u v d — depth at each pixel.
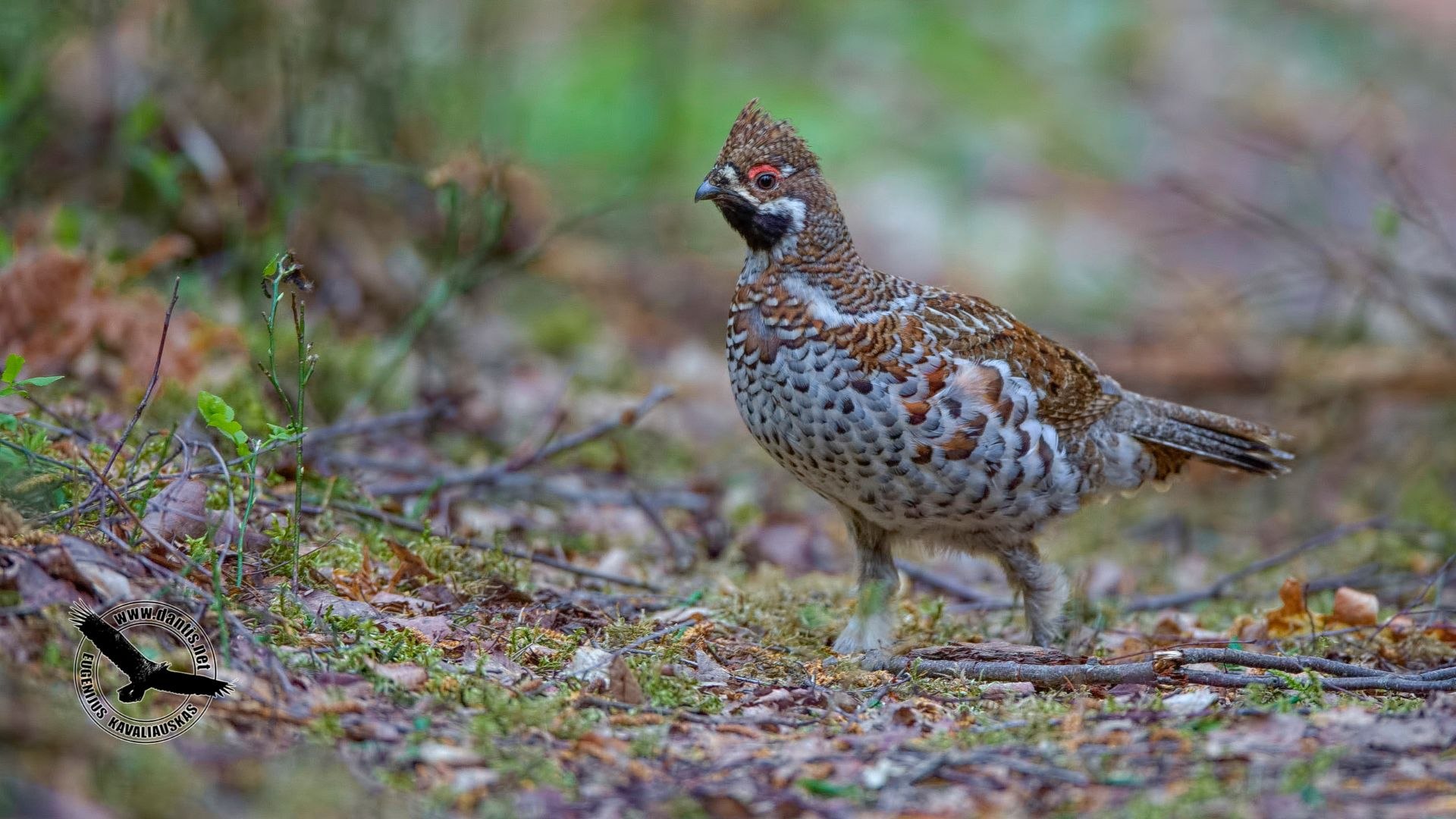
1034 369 8.43
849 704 7.16
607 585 9.32
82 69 13.04
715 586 9.70
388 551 8.63
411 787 5.58
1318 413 14.52
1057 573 8.79
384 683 6.44
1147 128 24.20
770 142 8.09
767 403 8.19
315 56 13.52
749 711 6.96
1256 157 23.34
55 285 10.01
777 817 5.58
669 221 18.17
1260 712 6.62
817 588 9.87
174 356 10.23
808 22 23.67
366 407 11.48
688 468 12.79
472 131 14.80
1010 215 20.84
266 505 8.26
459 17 16.17
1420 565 11.09
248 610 6.79
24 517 6.75
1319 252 14.63
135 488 7.72
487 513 10.38
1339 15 28.19
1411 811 5.41
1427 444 13.96
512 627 7.76
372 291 13.49
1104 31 25.97
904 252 19.58
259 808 5.15
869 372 7.91
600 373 14.34
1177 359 15.51
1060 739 6.38
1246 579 11.30
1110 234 20.81
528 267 14.18
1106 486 9.27
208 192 12.98
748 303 8.22
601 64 19.42
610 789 5.79
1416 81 26.23
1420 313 15.02
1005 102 23.72
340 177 13.59
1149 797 5.65
